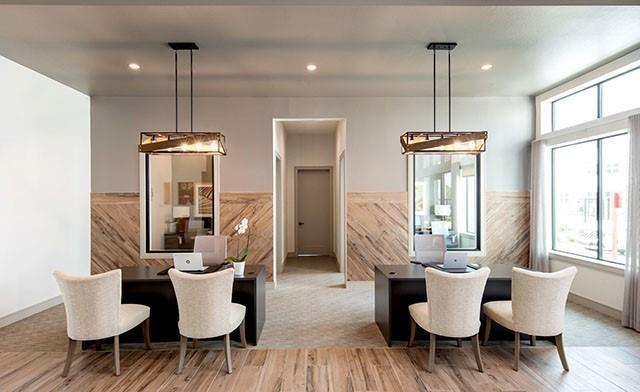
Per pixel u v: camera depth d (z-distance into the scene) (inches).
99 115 236.1
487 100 243.0
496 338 151.5
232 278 125.2
